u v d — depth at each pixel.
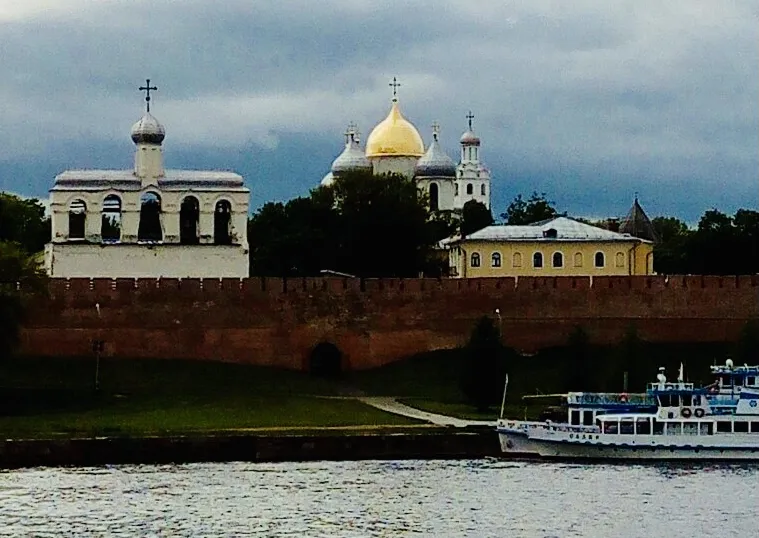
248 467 158.62
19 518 133.38
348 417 181.50
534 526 131.50
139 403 191.50
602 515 135.25
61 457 161.75
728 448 161.75
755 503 140.12
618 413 163.25
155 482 149.38
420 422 177.12
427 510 136.62
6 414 184.62
